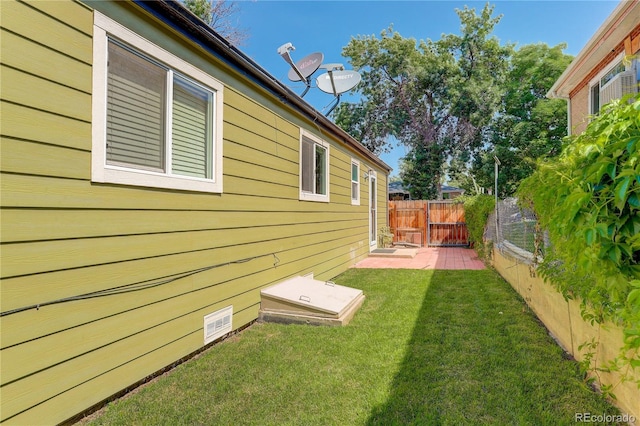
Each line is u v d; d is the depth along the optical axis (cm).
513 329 378
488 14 1925
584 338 280
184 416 227
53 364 207
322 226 659
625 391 215
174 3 280
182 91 317
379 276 716
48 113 206
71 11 220
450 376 275
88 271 229
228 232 374
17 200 191
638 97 180
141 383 268
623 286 183
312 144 621
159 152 291
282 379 276
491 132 1862
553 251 325
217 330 354
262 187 445
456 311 450
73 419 218
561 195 227
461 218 1371
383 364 299
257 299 429
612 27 488
